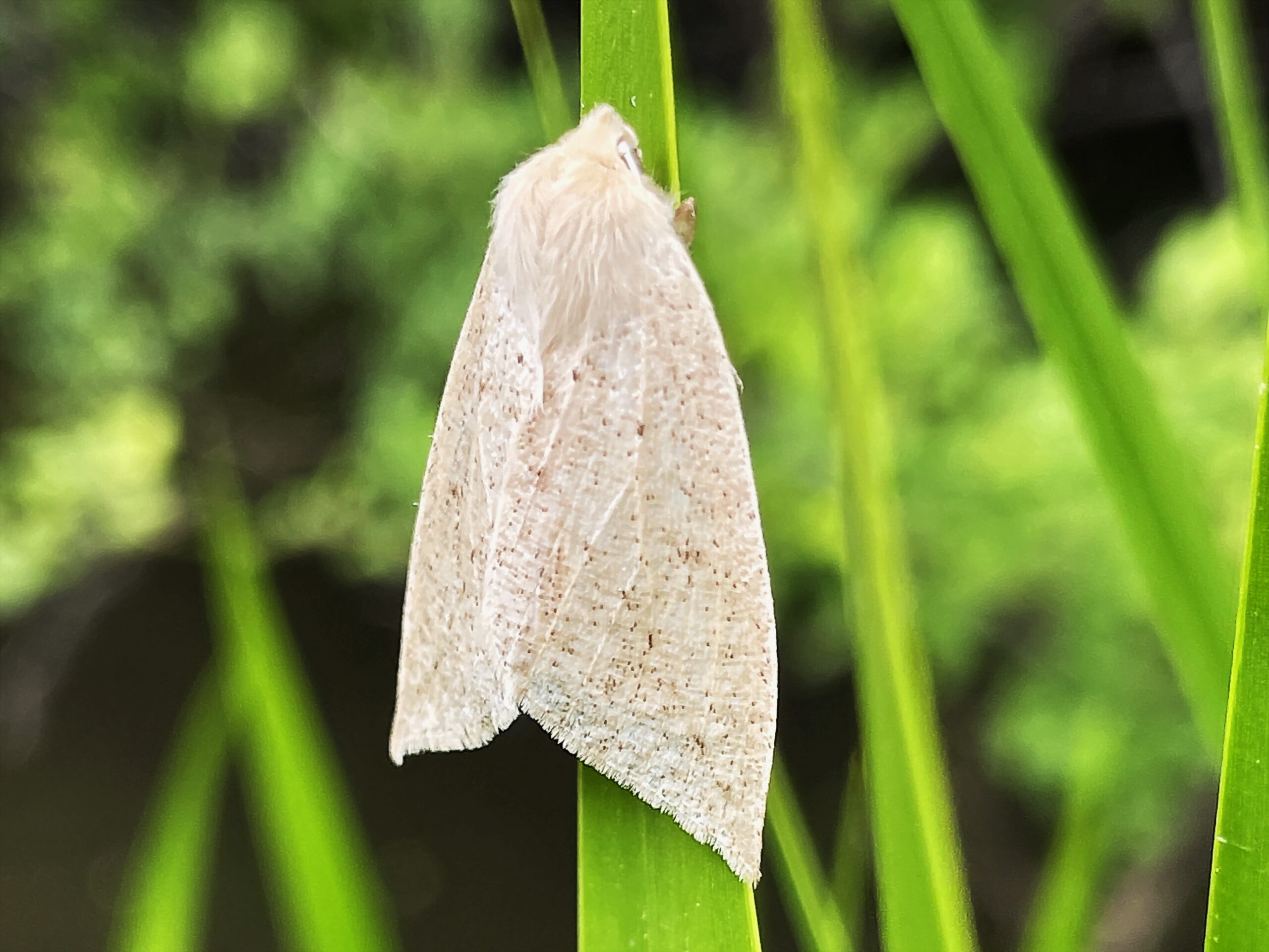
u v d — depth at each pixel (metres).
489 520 0.07
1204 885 0.19
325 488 0.22
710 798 0.07
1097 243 0.25
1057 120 0.24
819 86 0.07
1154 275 0.17
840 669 0.21
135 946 0.08
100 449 0.20
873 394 0.07
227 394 0.24
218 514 0.08
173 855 0.08
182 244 0.21
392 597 0.26
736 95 0.24
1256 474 0.06
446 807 0.27
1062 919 0.08
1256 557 0.06
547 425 0.07
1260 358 0.15
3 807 0.26
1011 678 0.20
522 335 0.07
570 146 0.07
